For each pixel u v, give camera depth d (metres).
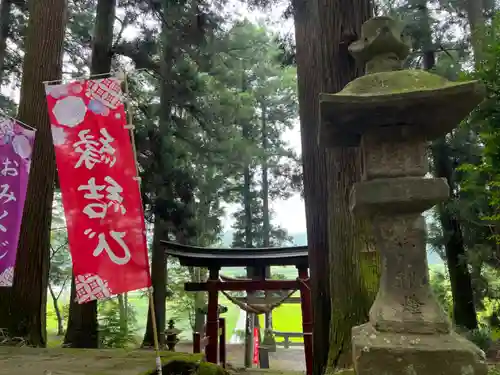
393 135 2.48
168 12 11.10
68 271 17.34
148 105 12.18
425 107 2.27
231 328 22.94
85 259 3.69
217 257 8.09
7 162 5.30
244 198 19.94
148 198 10.91
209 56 12.73
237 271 26.91
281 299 8.63
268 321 14.93
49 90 3.96
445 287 13.23
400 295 2.37
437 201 2.35
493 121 4.63
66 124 3.90
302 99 7.12
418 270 2.39
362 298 4.45
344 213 4.84
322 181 6.53
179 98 12.11
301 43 7.34
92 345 9.97
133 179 3.87
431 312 2.30
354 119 2.41
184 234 11.79
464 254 10.66
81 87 3.98
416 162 2.44
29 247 6.75
